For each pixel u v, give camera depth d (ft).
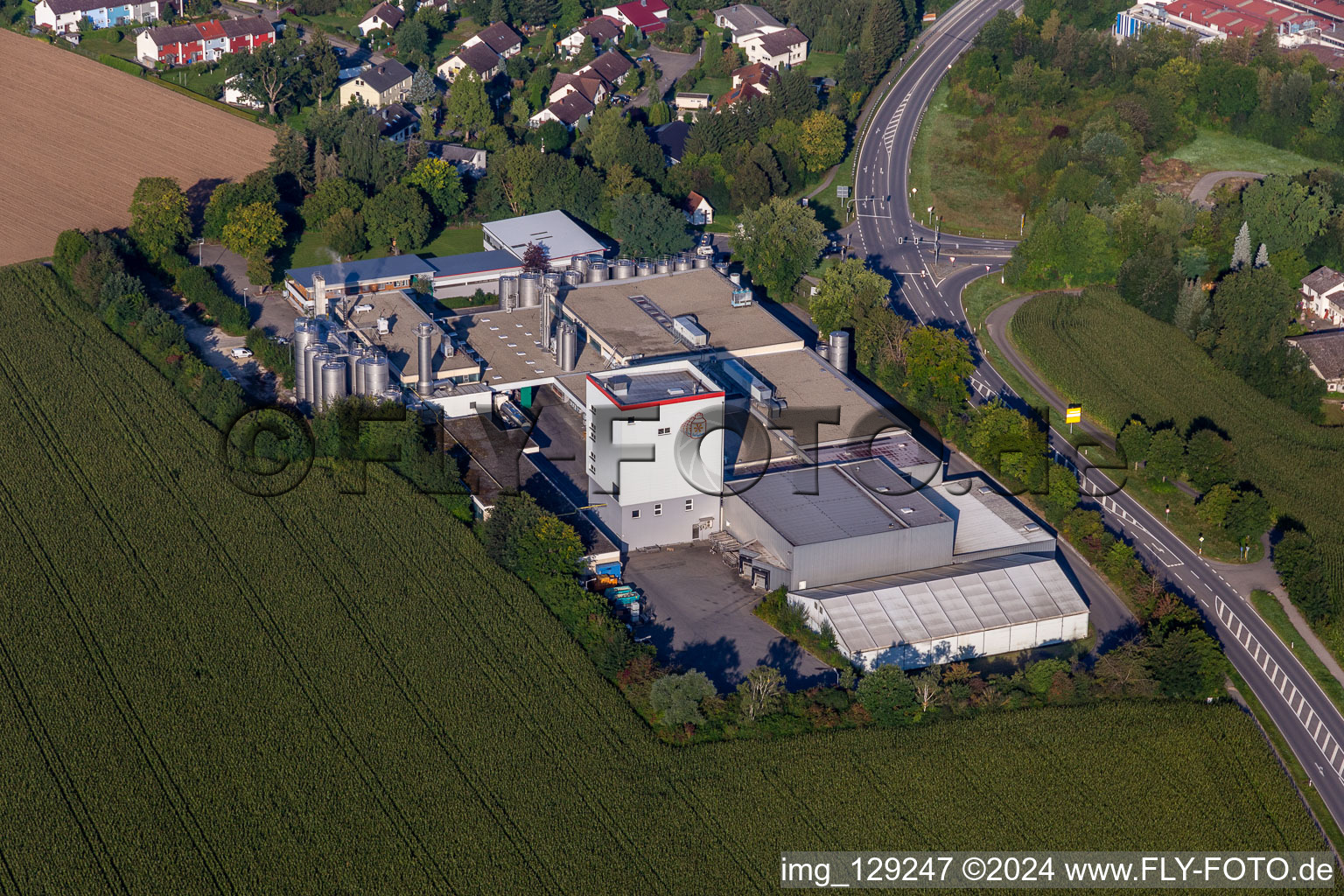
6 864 456.86
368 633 561.84
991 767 507.30
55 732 510.17
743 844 473.67
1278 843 483.51
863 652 552.41
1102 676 548.31
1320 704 552.82
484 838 472.03
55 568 595.06
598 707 527.40
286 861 460.96
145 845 465.47
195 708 522.06
